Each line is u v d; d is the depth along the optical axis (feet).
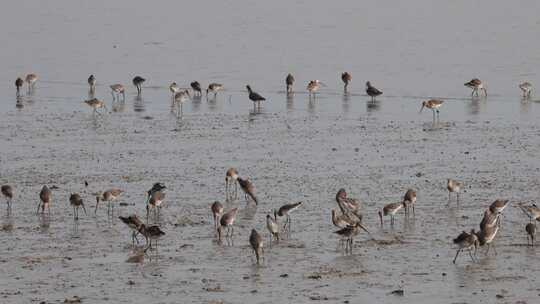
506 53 306.35
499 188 133.39
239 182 128.36
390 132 179.93
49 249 107.34
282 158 156.87
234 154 160.76
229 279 95.50
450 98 227.61
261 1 483.92
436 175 142.20
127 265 100.89
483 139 169.99
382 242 108.58
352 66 290.35
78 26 413.59
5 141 175.01
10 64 311.47
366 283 93.35
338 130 183.01
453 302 86.94
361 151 161.58
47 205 124.06
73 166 152.87
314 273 96.94
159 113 209.77
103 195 123.95
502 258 101.71
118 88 236.43
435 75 267.39
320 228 115.24
